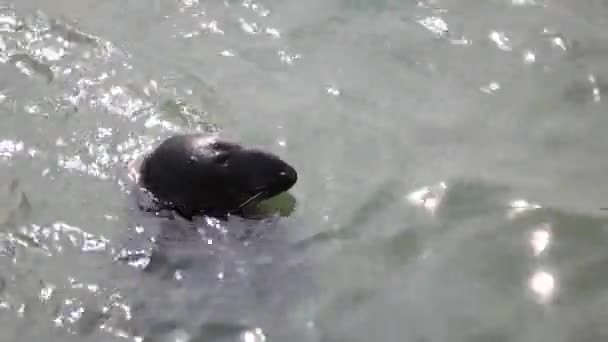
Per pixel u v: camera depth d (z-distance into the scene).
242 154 2.55
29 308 2.42
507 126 2.76
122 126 2.78
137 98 2.84
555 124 2.77
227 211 2.57
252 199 2.57
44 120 2.79
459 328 2.36
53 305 2.42
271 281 2.46
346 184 2.63
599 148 2.71
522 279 2.44
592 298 2.40
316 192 2.62
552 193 2.60
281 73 2.90
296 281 2.46
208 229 2.55
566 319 2.37
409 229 2.54
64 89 2.87
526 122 2.77
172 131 2.76
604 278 2.43
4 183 2.65
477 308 2.39
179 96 2.84
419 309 2.40
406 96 2.84
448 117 2.79
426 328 2.37
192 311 2.42
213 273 2.48
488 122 2.78
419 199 2.59
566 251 2.48
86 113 2.81
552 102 2.82
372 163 2.67
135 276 2.48
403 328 2.37
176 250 2.52
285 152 2.70
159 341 2.37
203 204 2.56
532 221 2.54
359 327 2.37
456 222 2.55
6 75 2.90
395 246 2.51
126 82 2.88
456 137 2.74
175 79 2.89
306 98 2.83
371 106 2.81
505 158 2.69
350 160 2.68
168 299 2.44
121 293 2.45
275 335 2.37
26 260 2.50
